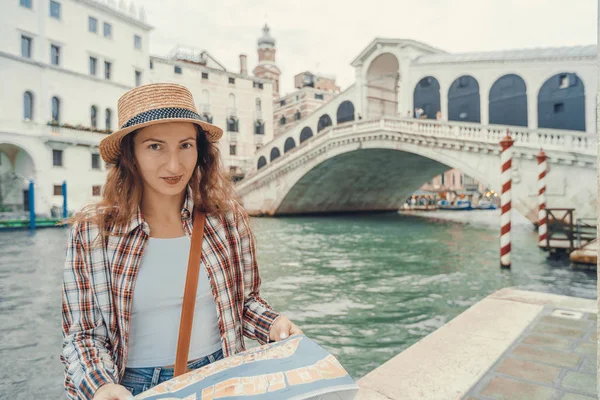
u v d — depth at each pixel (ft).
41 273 30.94
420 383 8.29
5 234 58.34
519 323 11.67
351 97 94.12
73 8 82.89
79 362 3.44
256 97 131.95
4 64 71.51
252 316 4.51
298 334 4.09
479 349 9.91
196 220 4.16
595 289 24.67
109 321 3.71
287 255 39.04
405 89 77.92
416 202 146.10
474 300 22.62
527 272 30.07
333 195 101.81
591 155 46.50
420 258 37.14
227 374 3.47
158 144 3.86
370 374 8.68
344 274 29.99
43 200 76.28
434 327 18.15
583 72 56.13
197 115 4.08
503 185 31.53
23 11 74.49
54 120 79.20
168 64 115.14
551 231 36.09
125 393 3.19
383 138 70.03
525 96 61.87
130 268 3.77
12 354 15.33
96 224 3.75
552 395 7.79
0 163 78.07
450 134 60.90
